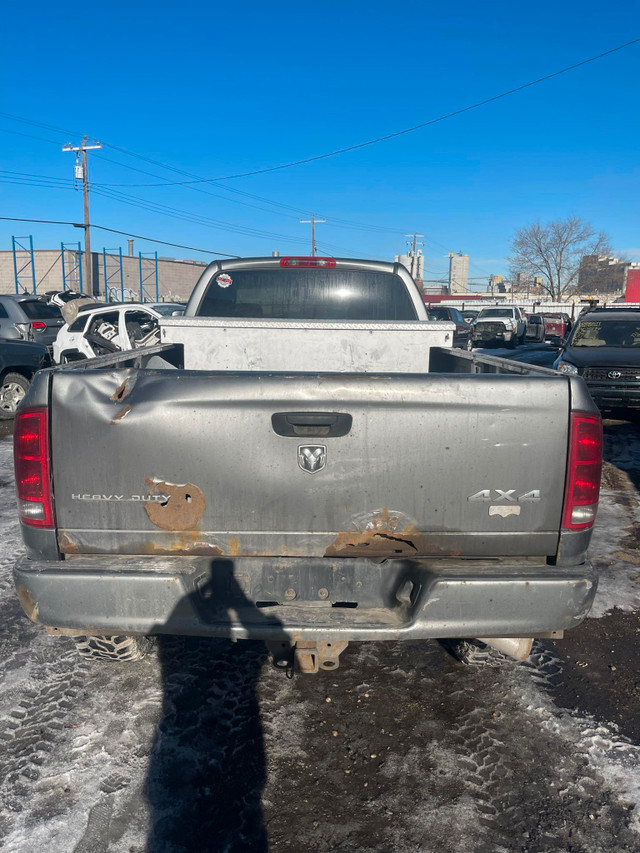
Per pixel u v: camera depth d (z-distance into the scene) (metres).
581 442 2.45
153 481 2.45
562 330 34.81
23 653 3.53
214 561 2.58
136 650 3.24
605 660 3.57
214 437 2.42
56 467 2.45
